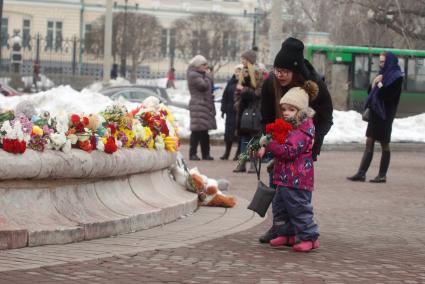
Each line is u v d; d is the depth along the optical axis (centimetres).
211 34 8838
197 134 2281
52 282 755
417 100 4666
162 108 1316
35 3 9094
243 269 856
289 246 1010
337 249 1008
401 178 1969
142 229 1088
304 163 981
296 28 5562
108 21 4497
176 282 780
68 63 7806
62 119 996
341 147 2834
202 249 965
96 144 1038
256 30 7919
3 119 955
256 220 1226
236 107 2008
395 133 3166
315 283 800
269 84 1023
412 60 4653
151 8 9406
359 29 4659
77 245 945
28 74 7044
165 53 8788
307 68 1020
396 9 4703
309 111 973
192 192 1348
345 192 1661
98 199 1055
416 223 1272
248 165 2078
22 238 910
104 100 2828
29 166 932
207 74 2272
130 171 1123
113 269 826
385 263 925
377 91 1838
